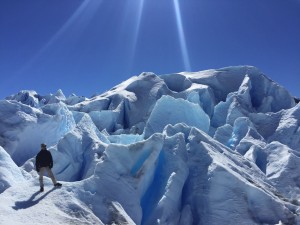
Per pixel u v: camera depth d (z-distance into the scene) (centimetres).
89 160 1956
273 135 3338
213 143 2008
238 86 4931
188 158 1856
